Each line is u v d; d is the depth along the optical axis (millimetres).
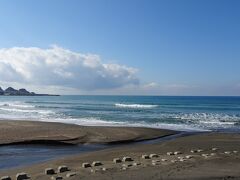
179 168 13023
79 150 23922
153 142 28281
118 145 26719
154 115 59344
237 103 126062
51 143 26750
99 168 13688
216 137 28203
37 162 18781
